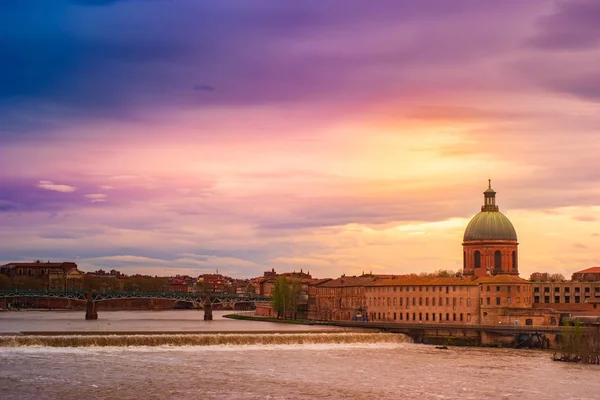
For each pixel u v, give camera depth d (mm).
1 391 181250
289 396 182375
